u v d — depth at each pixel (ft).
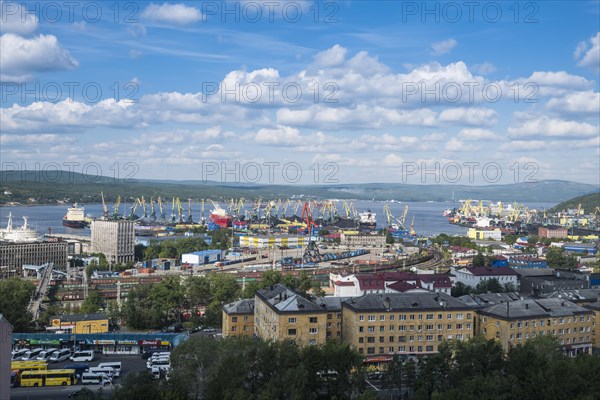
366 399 563.07
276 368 627.46
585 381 602.85
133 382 579.89
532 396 602.03
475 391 586.86
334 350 647.97
